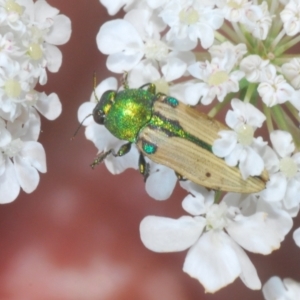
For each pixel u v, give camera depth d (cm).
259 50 10
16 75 10
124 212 12
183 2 10
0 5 10
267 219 10
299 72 10
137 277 12
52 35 10
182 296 12
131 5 10
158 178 10
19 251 12
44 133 12
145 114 10
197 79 10
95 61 12
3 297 12
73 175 12
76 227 12
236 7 10
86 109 10
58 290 12
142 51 10
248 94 10
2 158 10
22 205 12
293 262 12
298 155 10
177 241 10
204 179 10
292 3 10
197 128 10
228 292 12
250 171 10
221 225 10
